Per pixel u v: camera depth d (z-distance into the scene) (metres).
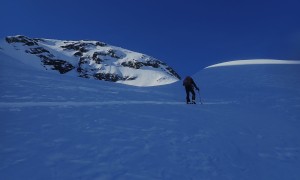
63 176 5.66
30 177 5.52
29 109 10.43
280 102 18.05
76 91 17.31
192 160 7.15
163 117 11.45
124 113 11.44
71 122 9.16
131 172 6.12
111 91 19.92
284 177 6.93
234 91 23.44
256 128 10.91
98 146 7.31
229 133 9.86
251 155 8.02
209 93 23.38
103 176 5.80
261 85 25.41
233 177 6.57
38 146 6.95
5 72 22.44
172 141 8.37
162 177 6.06
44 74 26.50
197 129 9.97
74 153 6.75
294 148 8.97
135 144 7.75
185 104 16.11
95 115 10.47
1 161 6.05
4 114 9.41
